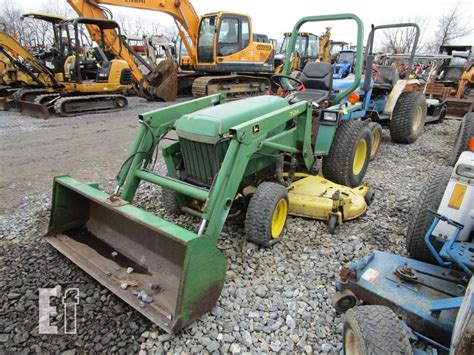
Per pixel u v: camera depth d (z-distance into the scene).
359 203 3.74
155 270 2.64
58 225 3.14
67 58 9.92
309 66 4.61
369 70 5.70
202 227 2.58
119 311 2.47
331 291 2.70
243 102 3.51
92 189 2.95
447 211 2.23
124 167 3.24
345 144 4.08
